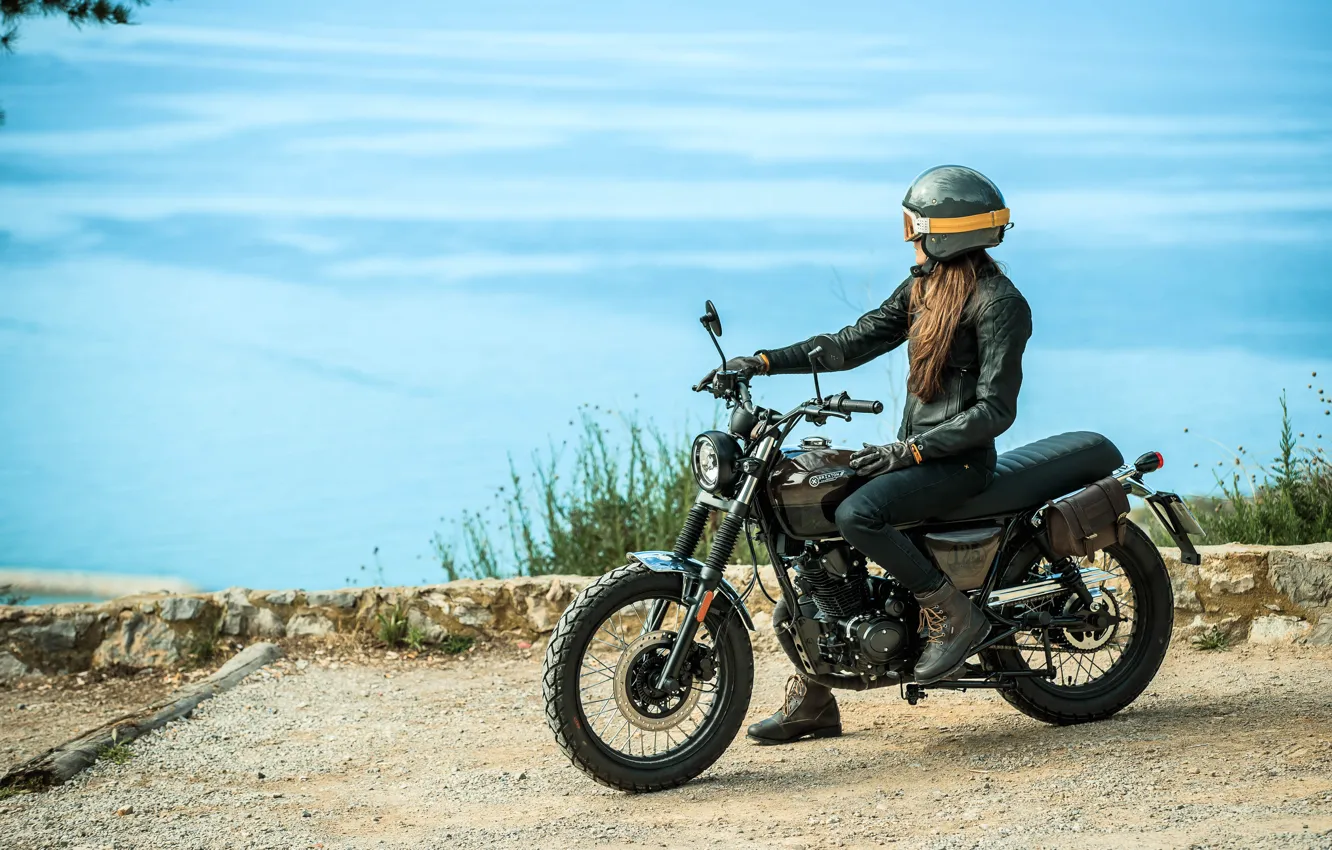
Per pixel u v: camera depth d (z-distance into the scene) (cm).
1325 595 958
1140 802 610
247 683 1015
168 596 1112
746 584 1067
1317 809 569
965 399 709
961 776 691
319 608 1120
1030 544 740
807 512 695
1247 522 1127
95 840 661
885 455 684
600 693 977
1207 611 984
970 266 705
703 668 709
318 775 784
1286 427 1153
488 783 746
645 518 1271
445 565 1289
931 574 691
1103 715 777
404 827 669
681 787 714
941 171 711
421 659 1088
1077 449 749
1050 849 553
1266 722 743
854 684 721
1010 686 754
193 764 812
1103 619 752
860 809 646
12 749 878
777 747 795
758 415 711
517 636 1119
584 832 641
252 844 648
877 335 768
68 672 1069
